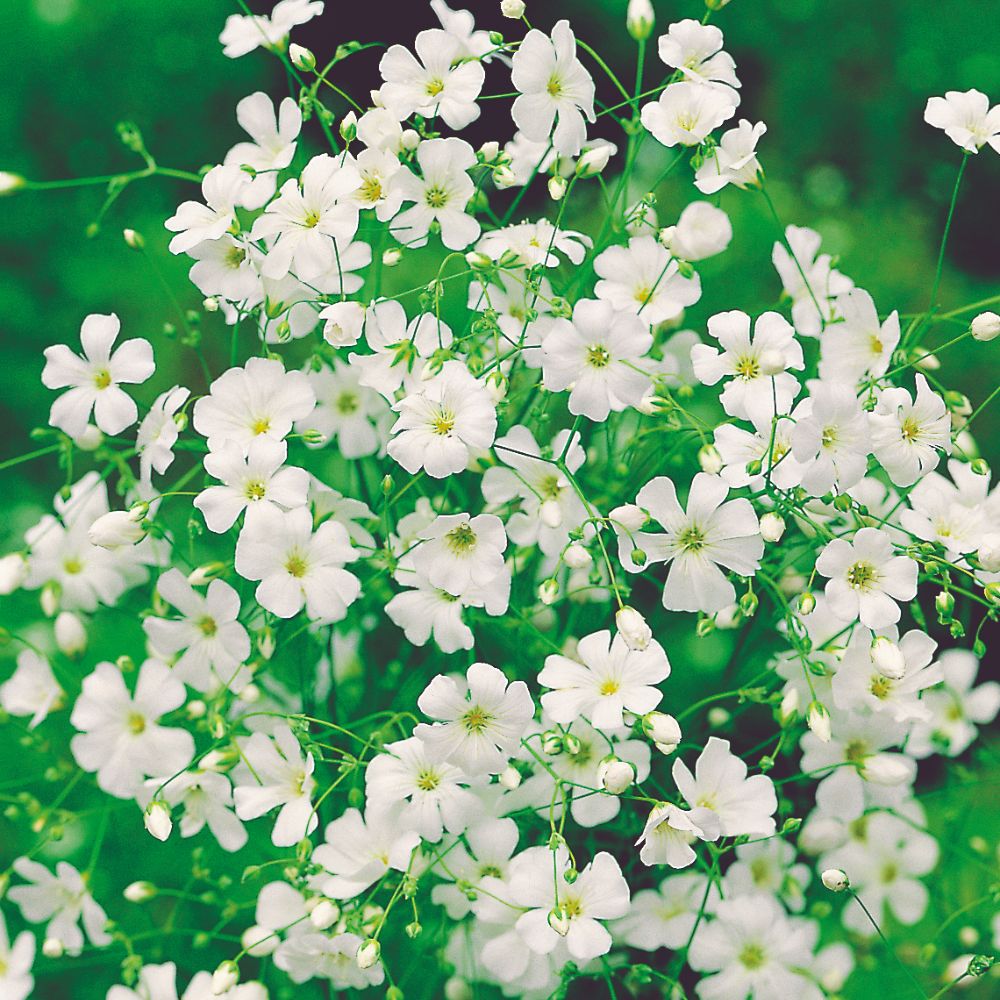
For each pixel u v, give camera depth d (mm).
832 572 340
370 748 362
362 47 365
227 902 366
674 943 354
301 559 345
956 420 361
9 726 419
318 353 361
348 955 345
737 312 350
